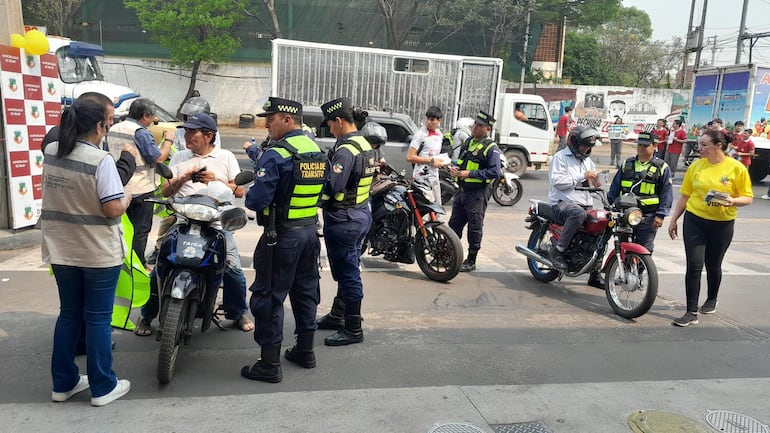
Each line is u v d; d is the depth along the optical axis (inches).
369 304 221.9
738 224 445.4
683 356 187.6
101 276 132.6
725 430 142.8
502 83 1134.4
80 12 1057.5
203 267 152.3
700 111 733.9
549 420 143.5
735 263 321.7
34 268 243.3
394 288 243.6
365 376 161.5
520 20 1056.8
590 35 1631.4
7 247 272.1
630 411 149.9
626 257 222.7
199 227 155.9
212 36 986.1
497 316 216.8
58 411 135.6
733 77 681.6
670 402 155.7
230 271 176.4
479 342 190.4
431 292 241.3
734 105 680.4
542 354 183.5
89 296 133.7
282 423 135.3
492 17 1031.6
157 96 1061.8
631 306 232.5
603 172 246.1
